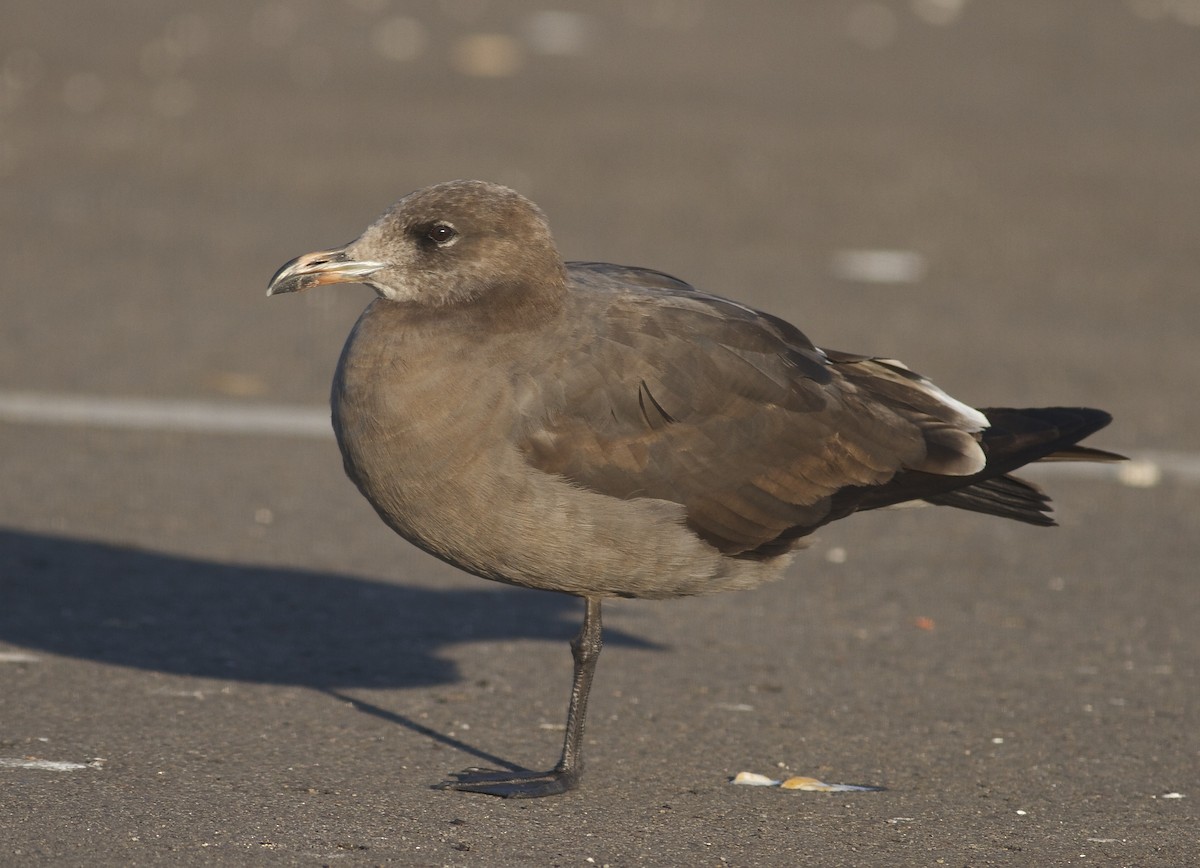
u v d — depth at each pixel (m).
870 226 25.73
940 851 8.69
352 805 9.05
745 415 9.64
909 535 14.78
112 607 12.27
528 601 12.95
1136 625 12.66
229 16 38.16
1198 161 30.14
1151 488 16.11
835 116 32.06
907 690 11.27
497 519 9.26
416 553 13.89
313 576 13.17
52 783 9.12
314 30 37.34
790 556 10.14
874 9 41.22
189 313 20.41
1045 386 18.66
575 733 9.66
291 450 16.20
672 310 9.73
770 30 39.06
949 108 33.12
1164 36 39.16
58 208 24.73
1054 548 14.48
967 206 26.98
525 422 9.23
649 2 41.22
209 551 13.55
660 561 9.55
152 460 15.62
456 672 11.38
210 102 31.17
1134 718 10.84
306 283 9.64
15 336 19.08
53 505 14.34
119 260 22.45
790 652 11.96
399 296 9.64
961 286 23.02
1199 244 25.59
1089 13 40.94
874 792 9.57
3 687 10.63
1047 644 12.22
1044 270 24.05
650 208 25.86
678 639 12.19
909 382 10.38
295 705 10.63
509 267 9.50
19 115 29.73
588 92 32.94
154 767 9.45
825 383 10.00
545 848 8.57
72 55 34.00
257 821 8.73
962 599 13.18
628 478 9.40
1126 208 27.20
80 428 16.36
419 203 9.63
